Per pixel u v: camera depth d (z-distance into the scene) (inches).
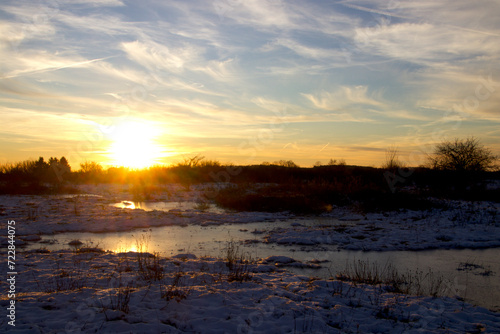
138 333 213.0
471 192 1131.3
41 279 318.0
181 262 393.1
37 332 205.9
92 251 453.7
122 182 1788.9
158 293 280.4
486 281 356.2
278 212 886.4
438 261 435.5
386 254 470.6
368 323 244.2
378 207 902.4
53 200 1019.9
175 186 1530.5
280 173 1644.9
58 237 564.1
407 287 331.6
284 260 425.4
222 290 293.9
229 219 762.2
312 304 273.4
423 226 676.7
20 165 1561.3
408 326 240.4
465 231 622.2
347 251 486.9
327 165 1654.8
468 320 254.1
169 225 689.0
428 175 1246.9
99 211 812.0
